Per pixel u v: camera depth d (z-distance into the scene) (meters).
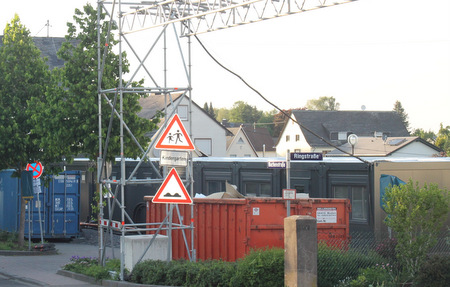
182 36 17.42
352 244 15.49
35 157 25.88
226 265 15.21
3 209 32.09
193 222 17.70
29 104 23.94
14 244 26.88
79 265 19.12
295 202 17.02
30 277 18.75
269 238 16.75
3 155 25.52
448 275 13.77
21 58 25.92
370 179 22.09
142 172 31.41
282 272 13.98
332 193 23.17
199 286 14.73
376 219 21.73
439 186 22.38
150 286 15.41
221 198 17.67
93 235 32.72
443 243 16.42
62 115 19.73
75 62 20.05
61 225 30.00
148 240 16.89
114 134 19.97
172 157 16.05
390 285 14.32
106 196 20.47
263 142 108.88
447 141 94.88
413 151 71.94
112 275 16.88
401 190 15.27
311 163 23.72
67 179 30.23
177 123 16.05
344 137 88.44
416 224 15.04
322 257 14.58
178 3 17.27
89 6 20.08
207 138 77.25
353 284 14.17
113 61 20.41
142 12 17.44
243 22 16.09
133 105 20.56
